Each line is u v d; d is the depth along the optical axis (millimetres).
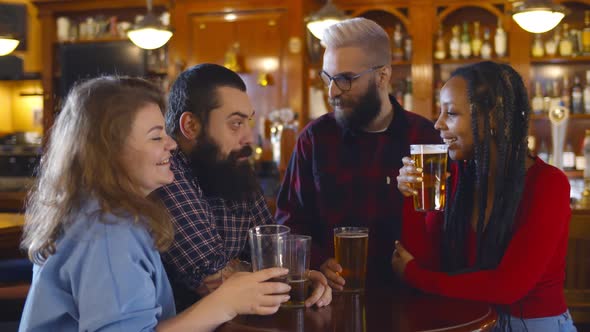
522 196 1654
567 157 5988
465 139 1707
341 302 1588
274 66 6242
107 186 1307
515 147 1664
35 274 1365
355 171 2166
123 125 1331
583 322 2746
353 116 2090
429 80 6145
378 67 2068
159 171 1380
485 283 1592
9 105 7746
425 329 1359
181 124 1696
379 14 6516
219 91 1673
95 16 7227
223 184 1718
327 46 2105
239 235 1848
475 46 6164
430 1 6105
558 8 4379
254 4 6227
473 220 1796
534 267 1581
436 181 1658
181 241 1594
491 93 1653
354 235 1658
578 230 2484
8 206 4566
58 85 7246
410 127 2186
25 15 7254
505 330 1679
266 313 1399
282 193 2309
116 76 1463
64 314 1305
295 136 5992
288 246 1502
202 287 1626
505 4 6000
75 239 1297
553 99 5957
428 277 1653
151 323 1291
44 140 1470
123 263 1265
